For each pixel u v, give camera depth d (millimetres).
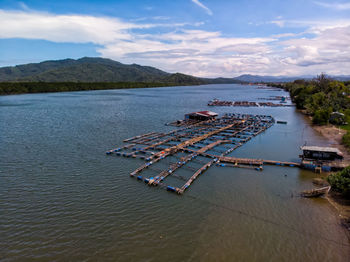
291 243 31016
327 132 87875
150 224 34781
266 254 29281
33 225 34406
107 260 28422
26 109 142000
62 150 66438
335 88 155625
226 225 34531
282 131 92625
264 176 50094
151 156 61469
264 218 36031
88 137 80875
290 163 55281
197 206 39250
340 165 51188
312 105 129875
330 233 32688
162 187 45344
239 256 28969
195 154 63094
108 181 47875
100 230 33469
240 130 93750
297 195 42250
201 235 32531
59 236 32250
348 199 40219
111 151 64812
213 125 106062
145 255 29172
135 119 116875
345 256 28891
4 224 34500
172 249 30094
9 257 28625
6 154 62438
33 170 52688
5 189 44188
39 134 83500
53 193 43062
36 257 28719
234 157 62406
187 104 184125
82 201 40594
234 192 43625
